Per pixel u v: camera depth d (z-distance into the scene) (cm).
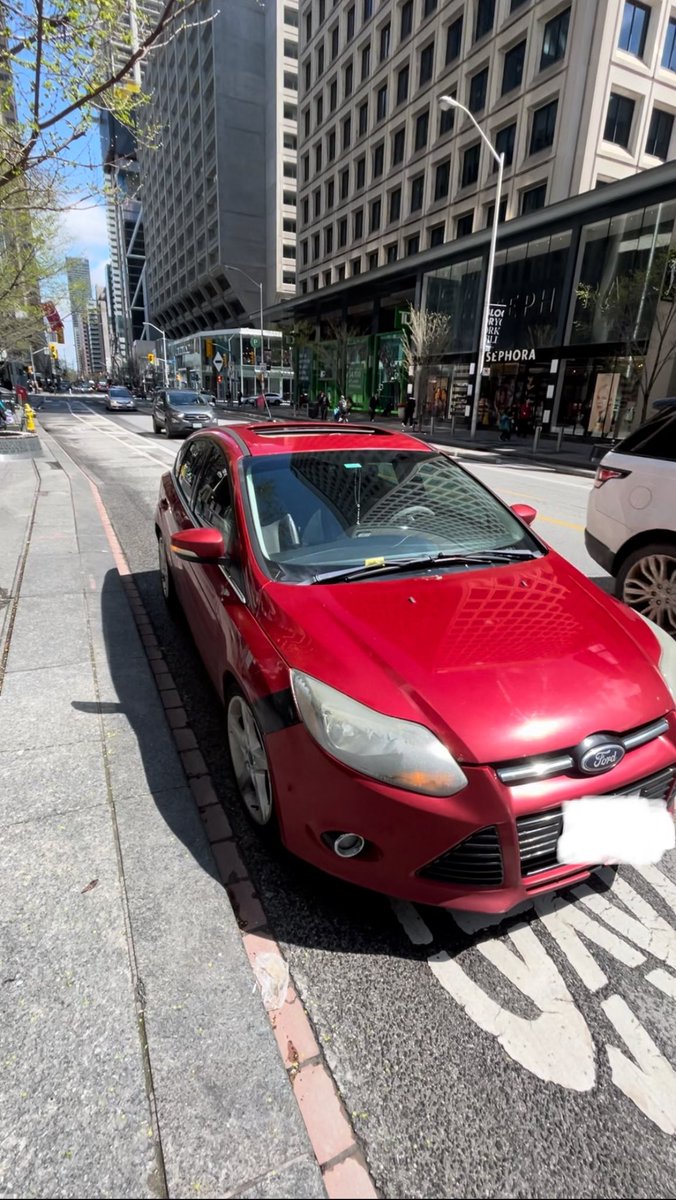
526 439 2673
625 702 211
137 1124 152
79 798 270
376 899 232
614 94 2466
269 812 239
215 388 7038
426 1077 170
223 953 200
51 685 367
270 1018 185
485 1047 179
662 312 1998
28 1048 168
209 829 266
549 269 2509
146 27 388
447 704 199
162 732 322
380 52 3794
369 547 292
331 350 4412
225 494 329
